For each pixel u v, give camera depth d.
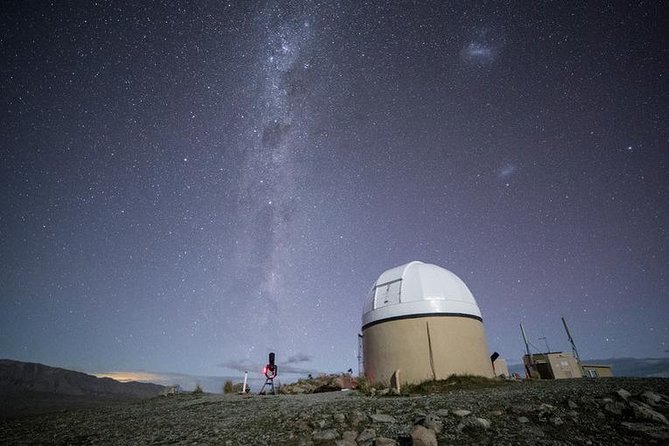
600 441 4.89
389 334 15.94
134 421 10.32
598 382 10.33
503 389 11.18
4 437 9.53
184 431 7.96
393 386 14.63
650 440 4.79
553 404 6.52
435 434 5.47
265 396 14.39
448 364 14.81
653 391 7.02
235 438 6.61
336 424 6.63
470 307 16.61
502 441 5.11
